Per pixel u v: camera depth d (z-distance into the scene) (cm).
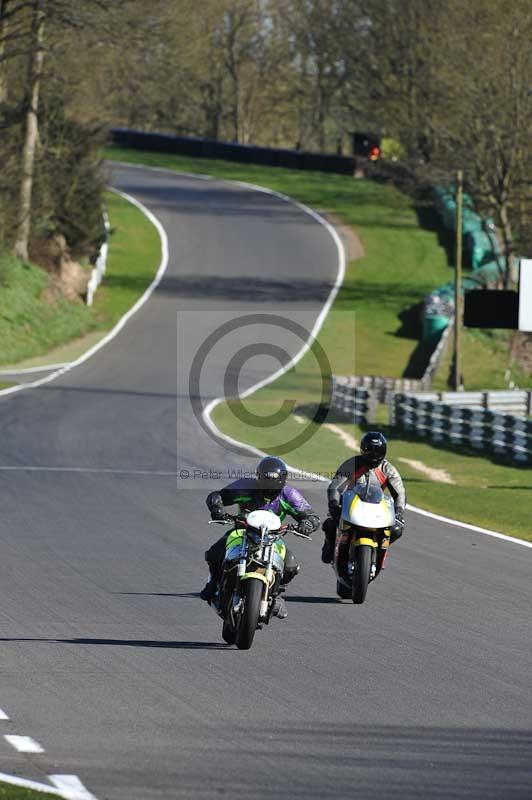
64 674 3597
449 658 3934
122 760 2836
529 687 3600
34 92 19800
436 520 7062
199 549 5925
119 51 19475
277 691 3481
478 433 11538
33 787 2614
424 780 2747
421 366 19088
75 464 8838
